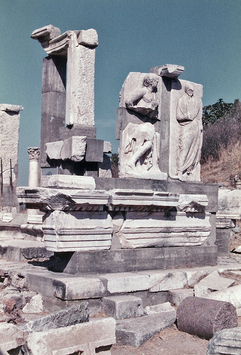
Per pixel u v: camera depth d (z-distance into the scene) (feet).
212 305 17.74
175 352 16.34
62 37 32.45
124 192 21.43
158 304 20.66
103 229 21.03
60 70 34.68
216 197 27.14
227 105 100.42
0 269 22.29
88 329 14.84
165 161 26.45
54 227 19.77
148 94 24.82
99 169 33.27
